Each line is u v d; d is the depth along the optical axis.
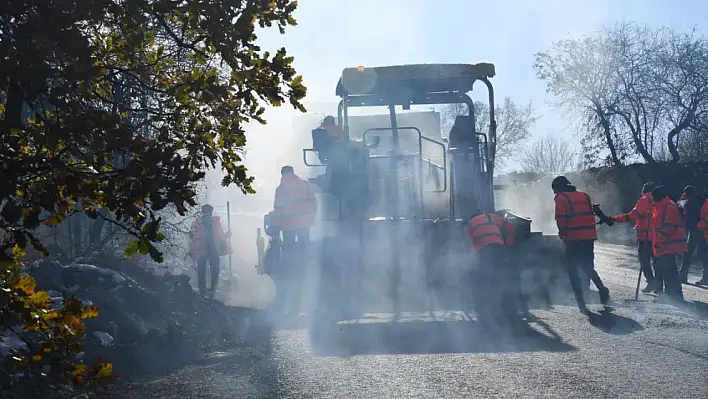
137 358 8.30
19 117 4.23
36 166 4.03
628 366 7.78
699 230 16.58
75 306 4.36
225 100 4.71
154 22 4.68
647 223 14.30
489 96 14.20
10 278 4.25
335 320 11.43
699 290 15.23
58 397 6.64
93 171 4.21
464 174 13.84
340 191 13.44
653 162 38.97
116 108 4.69
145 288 11.41
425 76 14.05
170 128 4.75
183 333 9.76
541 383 7.10
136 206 4.15
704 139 45.56
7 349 6.56
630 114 42.34
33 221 3.98
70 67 3.99
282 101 4.63
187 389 7.29
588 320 10.92
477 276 13.05
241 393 7.07
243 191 4.83
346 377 7.57
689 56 40.25
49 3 3.97
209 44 4.51
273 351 9.12
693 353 8.42
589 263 12.71
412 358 8.42
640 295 14.04
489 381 7.23
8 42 3.88
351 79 14.16
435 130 15.58
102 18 4.23
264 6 4.36
